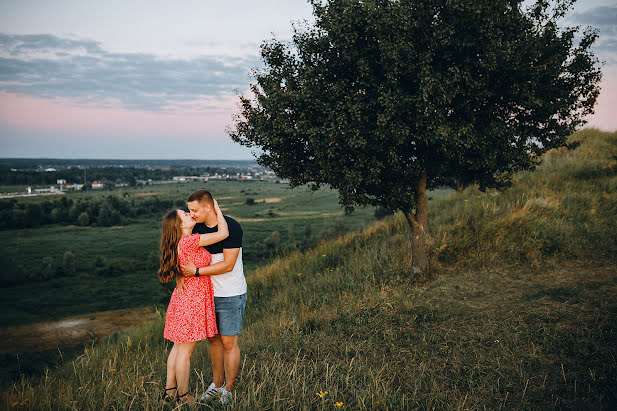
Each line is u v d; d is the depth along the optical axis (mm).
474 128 5672
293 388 3174
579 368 3273
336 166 5656
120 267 85688
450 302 5367
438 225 9016
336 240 11703
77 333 41000
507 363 3547
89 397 3158
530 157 6301
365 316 5164
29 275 76938
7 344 34375
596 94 5684
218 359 3334
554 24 5543
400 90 5254
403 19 5051
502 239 7418
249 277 10477
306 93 5383
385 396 3031
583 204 8812
